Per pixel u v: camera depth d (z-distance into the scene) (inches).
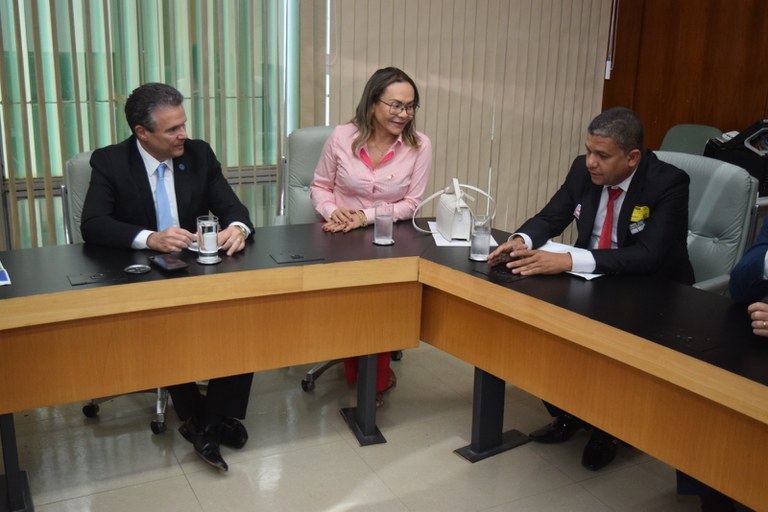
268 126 150.3
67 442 99.0
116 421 105.2
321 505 86.5
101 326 76.7
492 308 81.3
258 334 86.0
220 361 84.5
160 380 81.5
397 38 159.2
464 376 124.0
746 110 161.5
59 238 135.0
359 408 102.2
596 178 89.0
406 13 158.9
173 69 137.0
